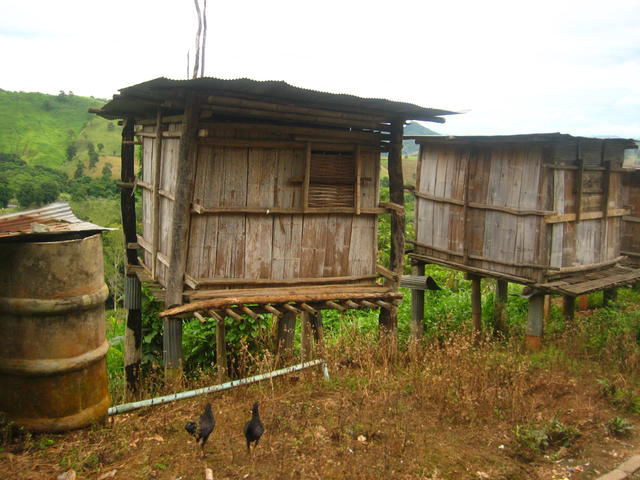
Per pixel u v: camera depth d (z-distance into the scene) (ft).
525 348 32.81
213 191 23.29
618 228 37.88
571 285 32.12
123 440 16.39
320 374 23.72
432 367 23.88
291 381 23.17
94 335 16.97
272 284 24.90
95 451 15.66
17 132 387.96
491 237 34.78
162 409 19.47
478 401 20.84
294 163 24.68
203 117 22.22
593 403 22.15
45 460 15.06
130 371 29.81
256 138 23.67
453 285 54.75
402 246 28.07
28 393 16.05
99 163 276.21
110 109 28.45
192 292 23.30
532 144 31.99
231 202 23.65
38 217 17.30
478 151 35.37
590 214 34.40
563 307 38.78
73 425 16.62
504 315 38.19
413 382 22.81
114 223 101.35
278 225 24.82
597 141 33.50
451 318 38.88
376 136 26.50
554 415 20.57
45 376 15.99
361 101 22.93
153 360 31.60
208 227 23.47
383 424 18.83
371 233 27.22
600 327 31.40
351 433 17.89
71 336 16.26
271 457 15.99
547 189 31.53
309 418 18.92
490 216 34.81
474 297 37.29
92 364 16.98
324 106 23.71
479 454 17.24
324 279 25.94
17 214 17.34
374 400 20.95
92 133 380.58
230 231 23.88
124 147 31.32
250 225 24.23
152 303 32.53
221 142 22.93
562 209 32.48
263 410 19.49
